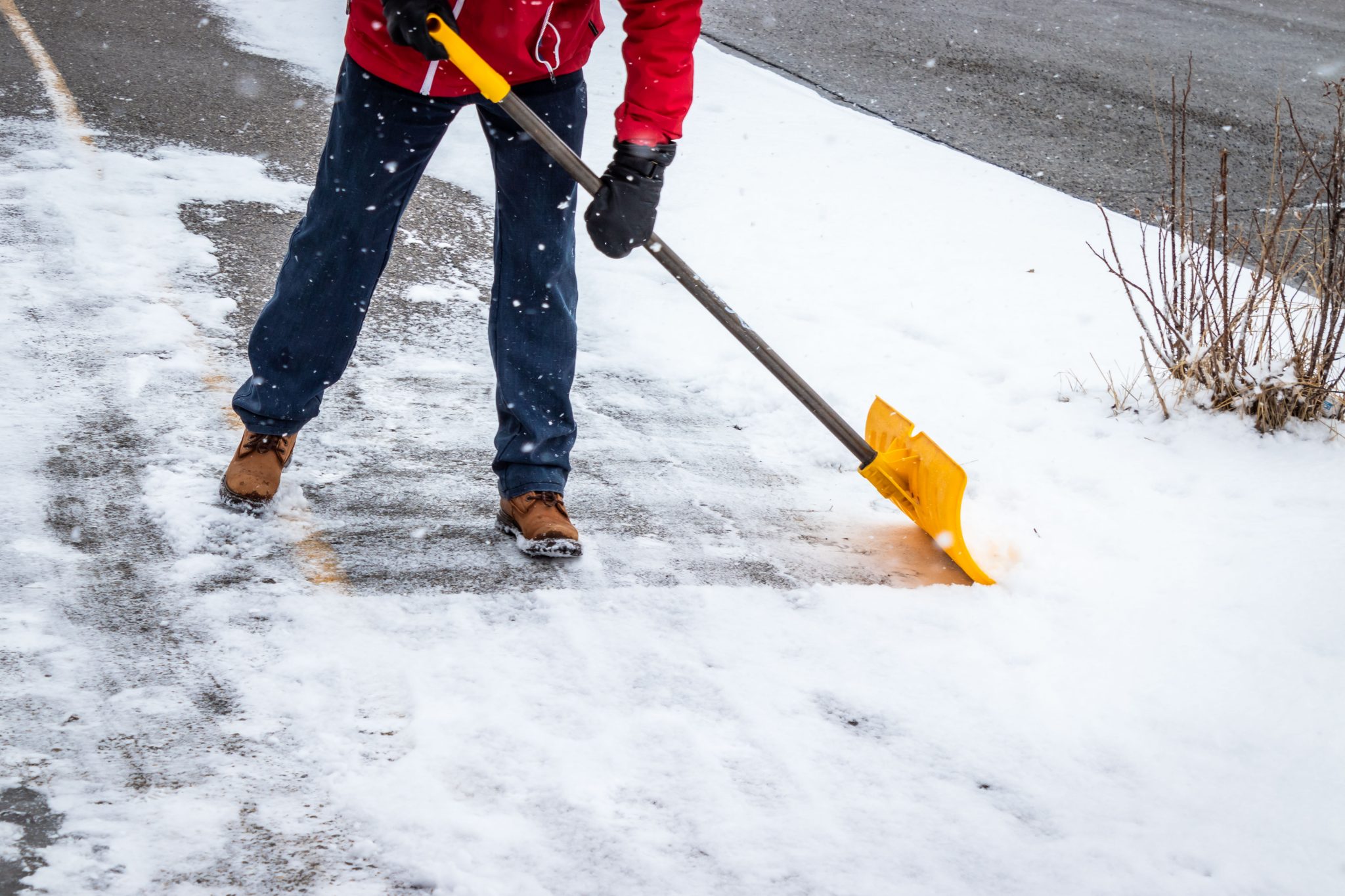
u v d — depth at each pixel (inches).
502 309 107.0
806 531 117.6
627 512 116.5
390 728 80.7
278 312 102.1
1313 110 347.9
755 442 136.9
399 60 95.0
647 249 100.7
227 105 241.3
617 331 162.4
